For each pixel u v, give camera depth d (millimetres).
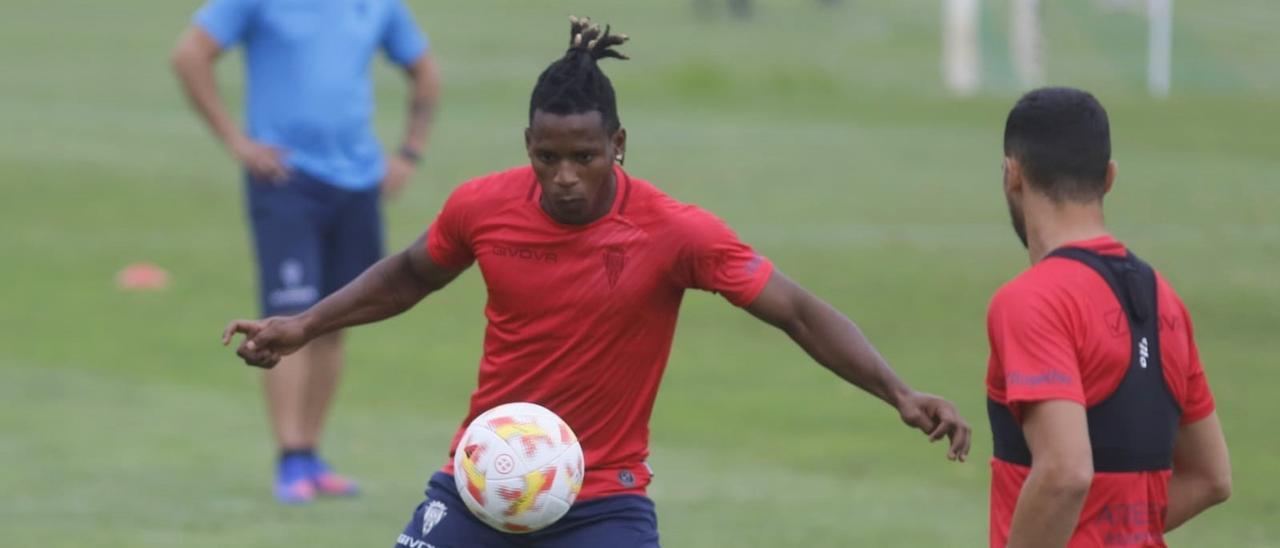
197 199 73062
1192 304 53094
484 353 18875
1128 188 75938
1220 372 44031
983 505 32156
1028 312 15078
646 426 18656
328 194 32406
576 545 18156
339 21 32594
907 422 17375
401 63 34469
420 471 34719
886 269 58938
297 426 31859
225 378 44594
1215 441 16391
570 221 17781
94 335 49125
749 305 17781
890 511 31281
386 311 19156
